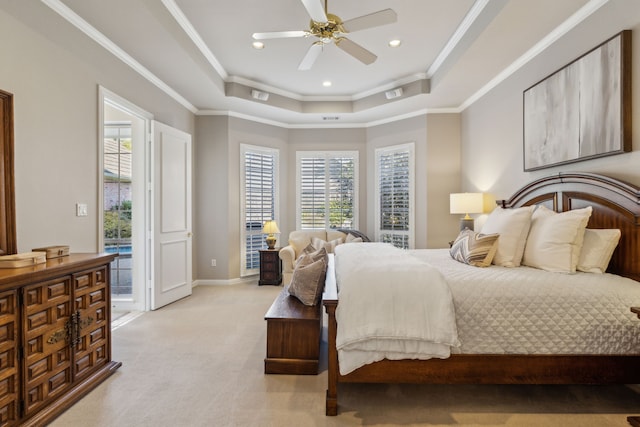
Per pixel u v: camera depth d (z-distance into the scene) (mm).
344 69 4410
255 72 4527
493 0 2746
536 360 1891
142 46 3215
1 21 2115
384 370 1902
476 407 1979
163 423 1821
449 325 1807
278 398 2080
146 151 3934
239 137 5410
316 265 2775
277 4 2992
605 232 2260
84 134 2838
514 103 3633
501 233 2629
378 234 5793
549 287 1953
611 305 1885
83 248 2830
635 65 2189
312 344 2412
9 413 1643
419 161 5254
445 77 3971
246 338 3070
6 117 2119
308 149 6004
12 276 1615
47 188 2471
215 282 5266
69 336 2016
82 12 2645
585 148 2561
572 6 2557
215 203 5266
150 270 3955
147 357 2664
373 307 1868
